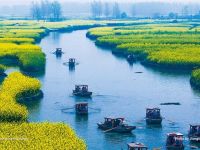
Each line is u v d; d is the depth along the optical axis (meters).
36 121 122.81
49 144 92.75
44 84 171.75
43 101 145.25
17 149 89.50
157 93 157.88
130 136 112.12
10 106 116.88
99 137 111.06
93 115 130.12
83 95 152.75
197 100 147.62
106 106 140.00
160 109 136.25
